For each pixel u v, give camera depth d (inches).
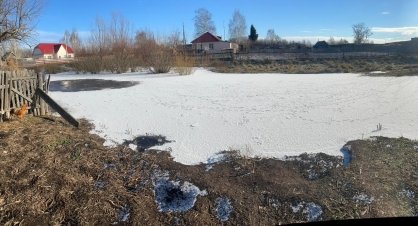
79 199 191.8
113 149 254.4
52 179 206.1
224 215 182.4
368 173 213.6
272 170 221.0
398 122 307.9
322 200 188.9
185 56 945.5
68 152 242.1
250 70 948.0
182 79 717.9
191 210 185.9
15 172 210.8
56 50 2532.0
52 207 187.0
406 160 229.9
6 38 494.0
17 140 252.5
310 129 294.5
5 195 191.5
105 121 326.6
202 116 346.3
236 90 524.7
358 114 340.5
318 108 371.9
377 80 605.9
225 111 367.6
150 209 187.5
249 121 324.2
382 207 182.7
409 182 204.2
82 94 495.8
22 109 308.0
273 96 458.6
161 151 253.0
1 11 474.6
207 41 1987.0
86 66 934.4
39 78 327.3
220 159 238.4
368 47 1536.7
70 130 290.0
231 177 214.7
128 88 563.5
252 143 265.3
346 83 579.5
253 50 1683.1
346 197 191.3
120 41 1043.3
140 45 1042.1
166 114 356.2
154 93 499.8
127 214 183.3
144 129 303.3
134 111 371.2
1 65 590.2
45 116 327.0
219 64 1114.7
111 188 202.2
